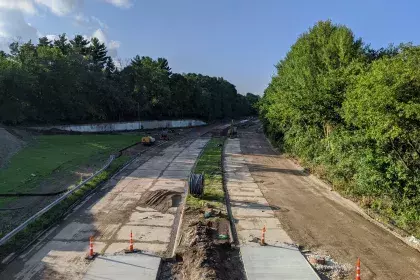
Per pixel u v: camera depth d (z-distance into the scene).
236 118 154.88
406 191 16.05
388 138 15.12
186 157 37.59
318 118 25.58
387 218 17.59
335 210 19.45
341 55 26.83
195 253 12.59
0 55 57.53
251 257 12.95
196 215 17.69
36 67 57.44
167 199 20.45
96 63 83.94
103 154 36.38
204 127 94.44
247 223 17.06
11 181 22.44
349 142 20.62
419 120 13.45
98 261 12.35
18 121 51.97
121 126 73.19
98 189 22.69
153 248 13.75
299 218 17.98
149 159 35.47
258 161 36.75
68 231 15.35
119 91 78.62
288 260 12.76
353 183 21.48
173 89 101.44
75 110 64.44
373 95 14.08
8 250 13.01
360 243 14.80
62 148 38.16
